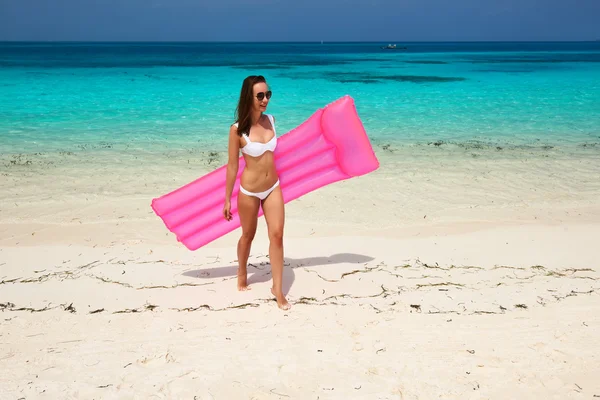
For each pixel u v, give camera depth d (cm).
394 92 1906
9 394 256
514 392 258
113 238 536
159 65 3953
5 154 905
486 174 802
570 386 263
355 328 327
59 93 1791
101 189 714
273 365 284
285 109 1455
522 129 1170
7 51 8525
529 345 304
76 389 261
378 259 463
